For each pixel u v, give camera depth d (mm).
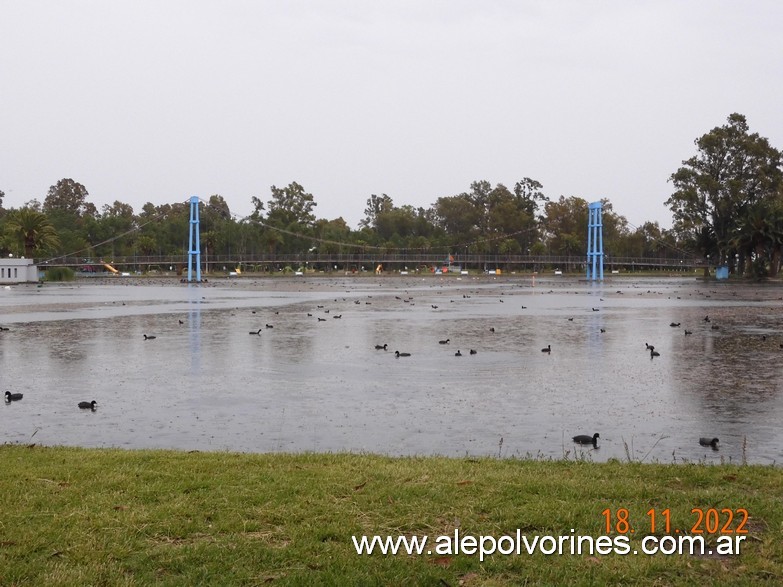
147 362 30406
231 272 199250
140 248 193625
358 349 34625
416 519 9500
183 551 8453
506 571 8062
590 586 7645
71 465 12422
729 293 96250
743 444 16297
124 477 11484
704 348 35031
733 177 152250
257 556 8305
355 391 23703
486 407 21062
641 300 79000
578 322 49969
